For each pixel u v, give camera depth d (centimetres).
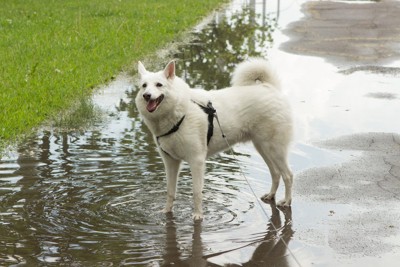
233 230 689
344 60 1630
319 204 760
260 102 753
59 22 2006
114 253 628
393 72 1490
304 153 945
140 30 1936
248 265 605
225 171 876
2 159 905
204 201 775
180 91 706
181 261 612
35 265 599
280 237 668
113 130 1055
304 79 1427
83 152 940
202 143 727
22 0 2534
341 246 643
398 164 896
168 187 743
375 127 1074
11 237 662
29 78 1316
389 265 601
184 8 2445
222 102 743
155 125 714
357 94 1293
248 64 770
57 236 667
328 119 1122
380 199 771
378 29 2114
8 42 1680
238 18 2356
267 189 815
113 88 1344
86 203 760
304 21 2312
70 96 1245
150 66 1526
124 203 764
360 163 901
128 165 888
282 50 1764
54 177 839
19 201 759
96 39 1759
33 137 1012
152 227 697
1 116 1066
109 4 2480
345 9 2650
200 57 1648
